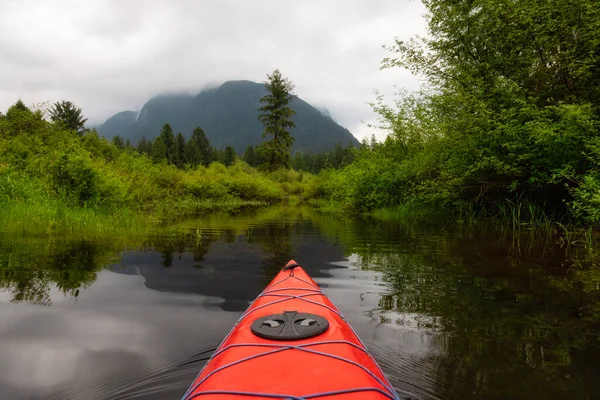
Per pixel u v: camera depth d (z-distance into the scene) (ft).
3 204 31.01
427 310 12.81
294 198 136.36
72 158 36.81
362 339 10.54
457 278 16.70
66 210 32.68
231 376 6.30
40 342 10.18
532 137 28.76
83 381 8.33
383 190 51.13
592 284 15.55
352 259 20.89
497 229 31.01
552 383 8.36
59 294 14.15
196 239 27.61
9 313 12.16
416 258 20.84
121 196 40.11
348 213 55.72
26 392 7.90
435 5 39.19
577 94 32.48
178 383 8.32
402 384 8.30
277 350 7.06
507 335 10.82
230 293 14.60
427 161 42.14
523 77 35.01
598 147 25.21
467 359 9.42
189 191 78.95
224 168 117.60
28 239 24.67
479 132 32.68
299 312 9.04
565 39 31.48
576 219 29.91
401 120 48.57
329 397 5.69
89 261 19.40
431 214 42.83
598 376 8.63
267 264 19.69
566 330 11.15
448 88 38.75
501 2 33.83
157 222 37.45
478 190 38.42
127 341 10.28
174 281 16.21
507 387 8.21
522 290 14.85
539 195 34.01
